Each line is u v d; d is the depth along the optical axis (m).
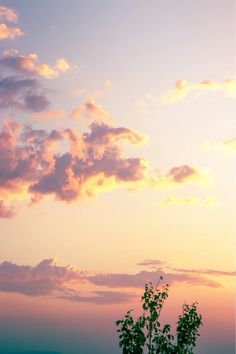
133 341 31.00
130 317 31.59
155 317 31.44
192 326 31.78
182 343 31.64
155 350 31.14
